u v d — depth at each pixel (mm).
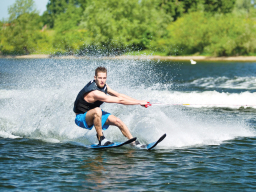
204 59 123375
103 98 12625
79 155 12359
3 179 9797
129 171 10609
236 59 121562
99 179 9898
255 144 13914
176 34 131000
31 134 15391
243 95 27953
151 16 130000
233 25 125625
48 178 9938
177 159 11883
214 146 13602
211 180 9852
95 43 118875
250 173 10430
